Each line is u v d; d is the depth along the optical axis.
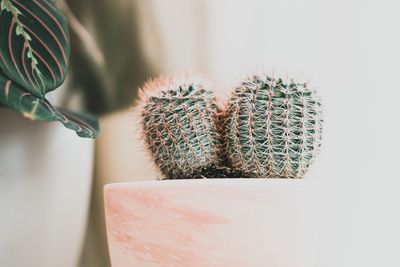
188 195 0.29
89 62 0.40
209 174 0.34
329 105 0.39
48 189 0.36
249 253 0.29
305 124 0.31
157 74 0.40
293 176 0.32
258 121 0.31
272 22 0.40
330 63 0.39
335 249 0.38
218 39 0.40
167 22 0.40
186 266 0.29
